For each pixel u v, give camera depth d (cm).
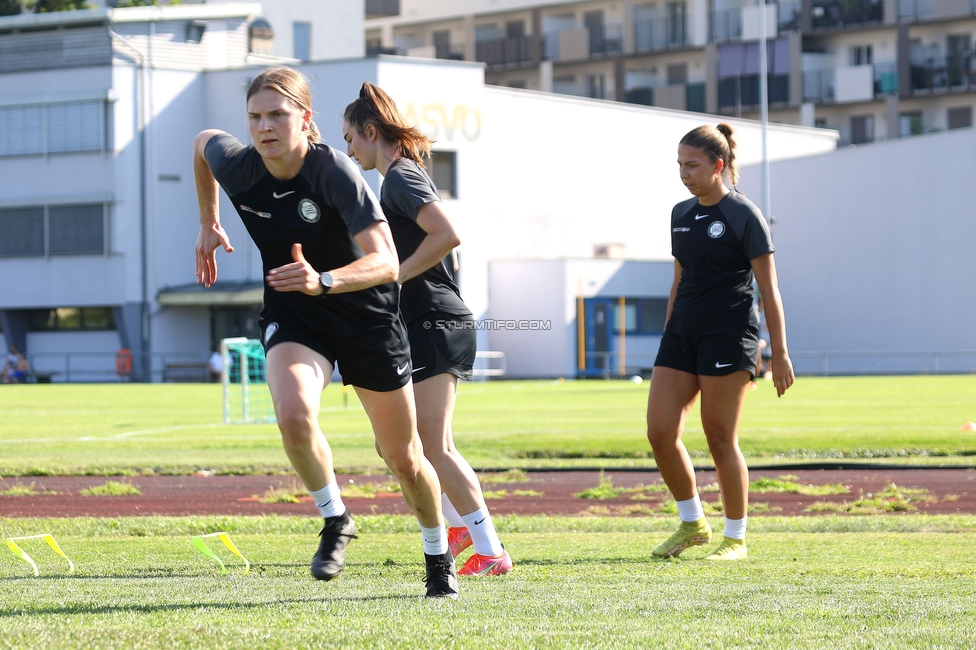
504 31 11138
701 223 1148
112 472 2092
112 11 7000
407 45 11494
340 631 651
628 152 8194
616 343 7438
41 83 7138
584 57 10650
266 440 2703
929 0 9838
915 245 7388
